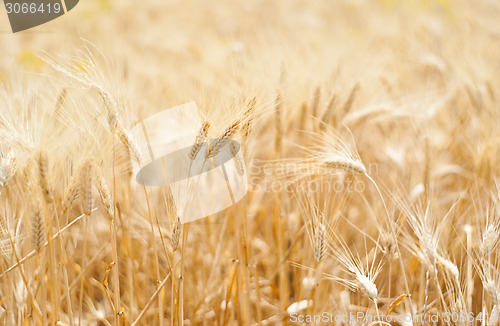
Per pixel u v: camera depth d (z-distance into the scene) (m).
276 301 2.16
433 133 2.32
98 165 1.88
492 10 5.32
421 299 2.02
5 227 1.92
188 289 2.12
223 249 2.21
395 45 4.26
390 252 1.93
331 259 2.13
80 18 5.59
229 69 2.42
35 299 1.94
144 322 2.03
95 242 2.19
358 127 2.29
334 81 2.23
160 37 4.71
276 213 2.16
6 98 1.93
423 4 6.91
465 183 2.38
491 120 2.41
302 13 6.98
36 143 1.84
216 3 7.88
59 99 1.93
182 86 2.49
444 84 3.16
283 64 2.19
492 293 1.89
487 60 3.27
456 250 2.10
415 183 2.21
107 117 1.88
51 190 1.83
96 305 2.14
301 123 2.23
